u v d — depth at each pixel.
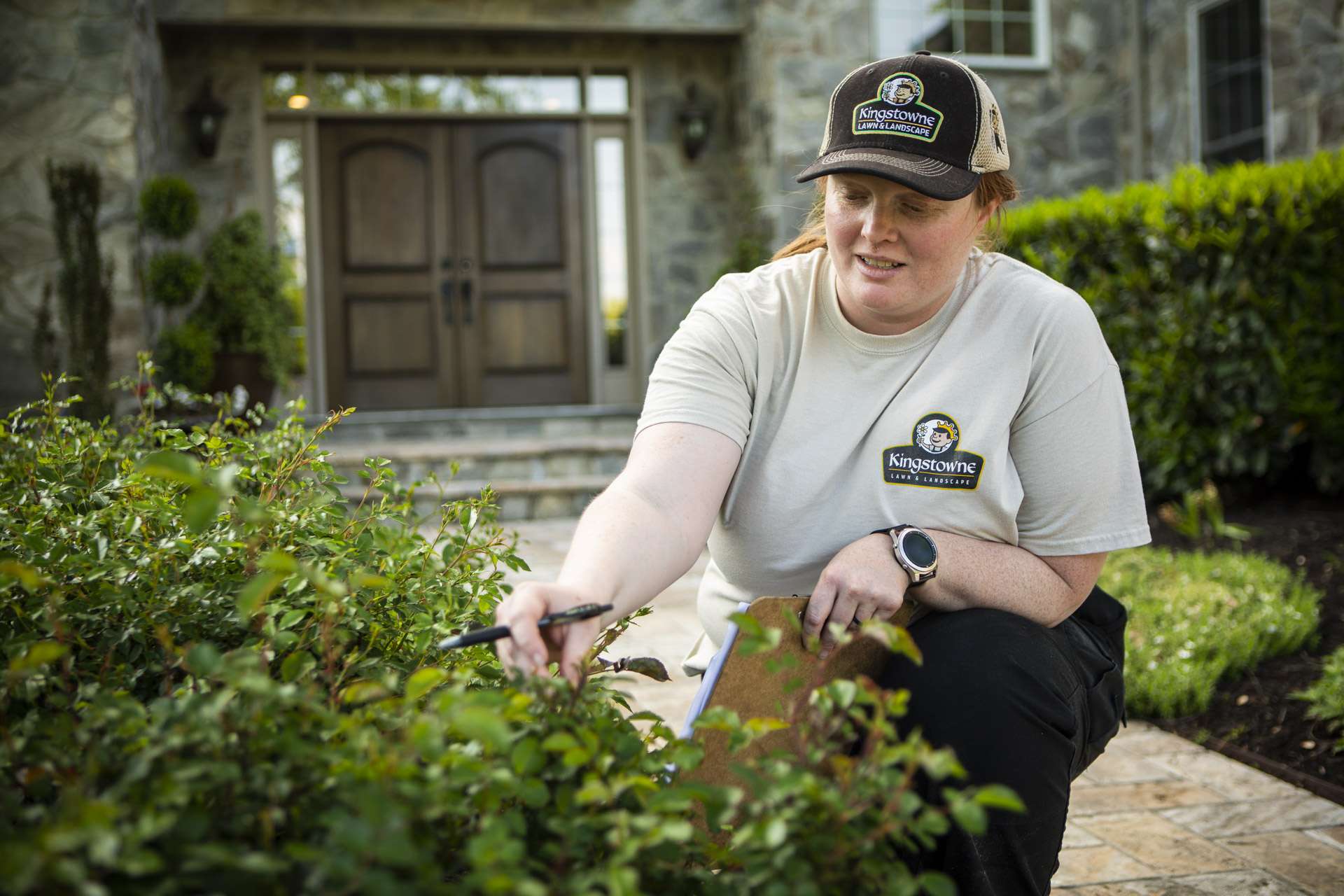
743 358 1.54
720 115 8.69
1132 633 3.33
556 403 8.73
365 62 8.16
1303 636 3.37
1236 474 5.12
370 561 1.38
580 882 0.78
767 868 0.83
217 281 7.16
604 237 8.73
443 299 8.55
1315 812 2.37
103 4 6.86
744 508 1.56
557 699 0.99
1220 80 7.81
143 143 7.14
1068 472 1.51
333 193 8.36
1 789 0.93
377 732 0.97
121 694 1.03
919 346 1.52
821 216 1.72
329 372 8.41
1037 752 1.32
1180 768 2.64
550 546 5.57
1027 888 1.33
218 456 1.61
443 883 0.90
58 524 1.48
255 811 0.83
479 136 8.56
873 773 0.86
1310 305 4.80
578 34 8.38
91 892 0.65
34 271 6.84
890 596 1.36
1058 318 1.51
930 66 1.39
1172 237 5.04
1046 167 8.54
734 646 1.25
